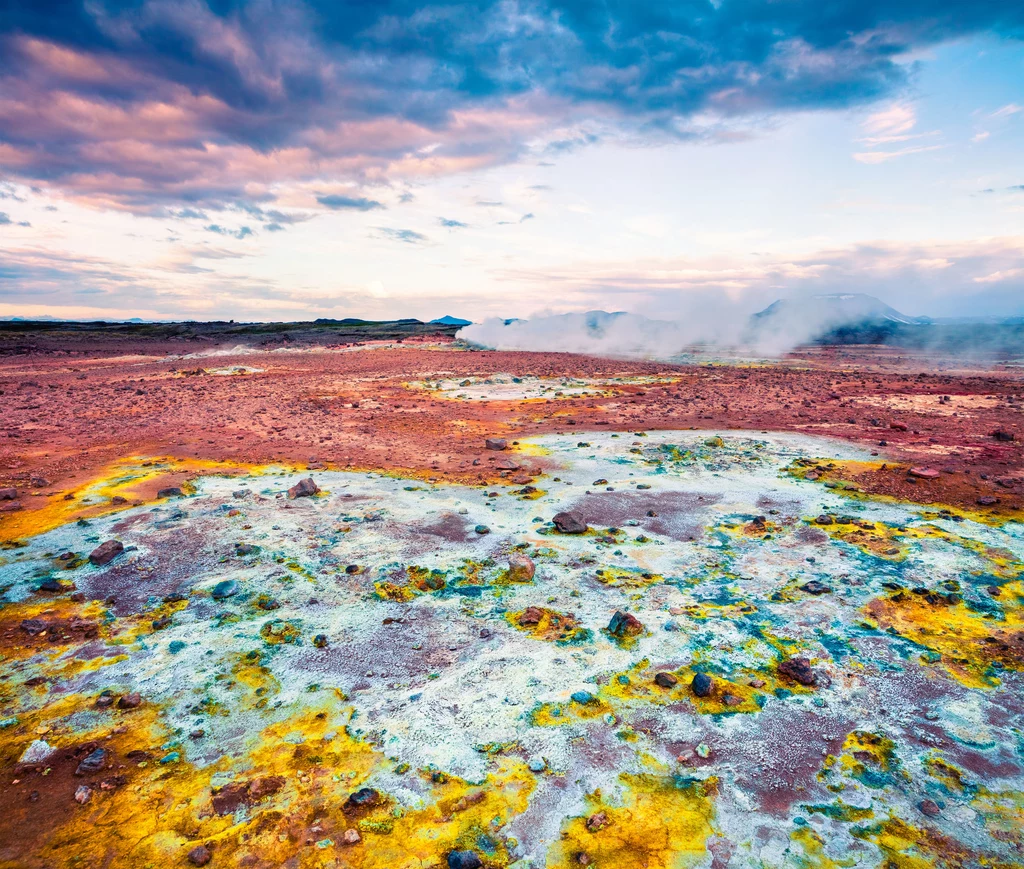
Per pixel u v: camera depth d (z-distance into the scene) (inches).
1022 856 177.6
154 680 262.4
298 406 877.2
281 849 183.9
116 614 313.1
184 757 221.0
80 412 820.0
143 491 488.7
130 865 178.7
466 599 326.0
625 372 1248.8
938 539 383.2
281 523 422.9
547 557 372.5
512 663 271.9
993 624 294.2
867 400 863.7
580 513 444.5
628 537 401.7
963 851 179.9
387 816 195.2
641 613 309.3
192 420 771.4
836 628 294.7
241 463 573.9
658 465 560.7
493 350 1800.0
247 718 240.4
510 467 560.1
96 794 204.1
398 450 629.3
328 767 215.5
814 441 624.1
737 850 181.9
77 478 523.2
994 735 226.1
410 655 279.1
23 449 615.5
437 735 229.8
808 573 348.2
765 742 225.1
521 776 210.5
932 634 288.5
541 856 181.0
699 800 200.4
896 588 326.6
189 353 1758.1
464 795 202.8
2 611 314.5
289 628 299.1
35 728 235.0
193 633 296.2
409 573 353.4
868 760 216.4
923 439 618.5
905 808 196.1
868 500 456.4
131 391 1018.7
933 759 215.9
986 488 466.0
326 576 350.0
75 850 183.6
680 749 221.9
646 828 190.1
